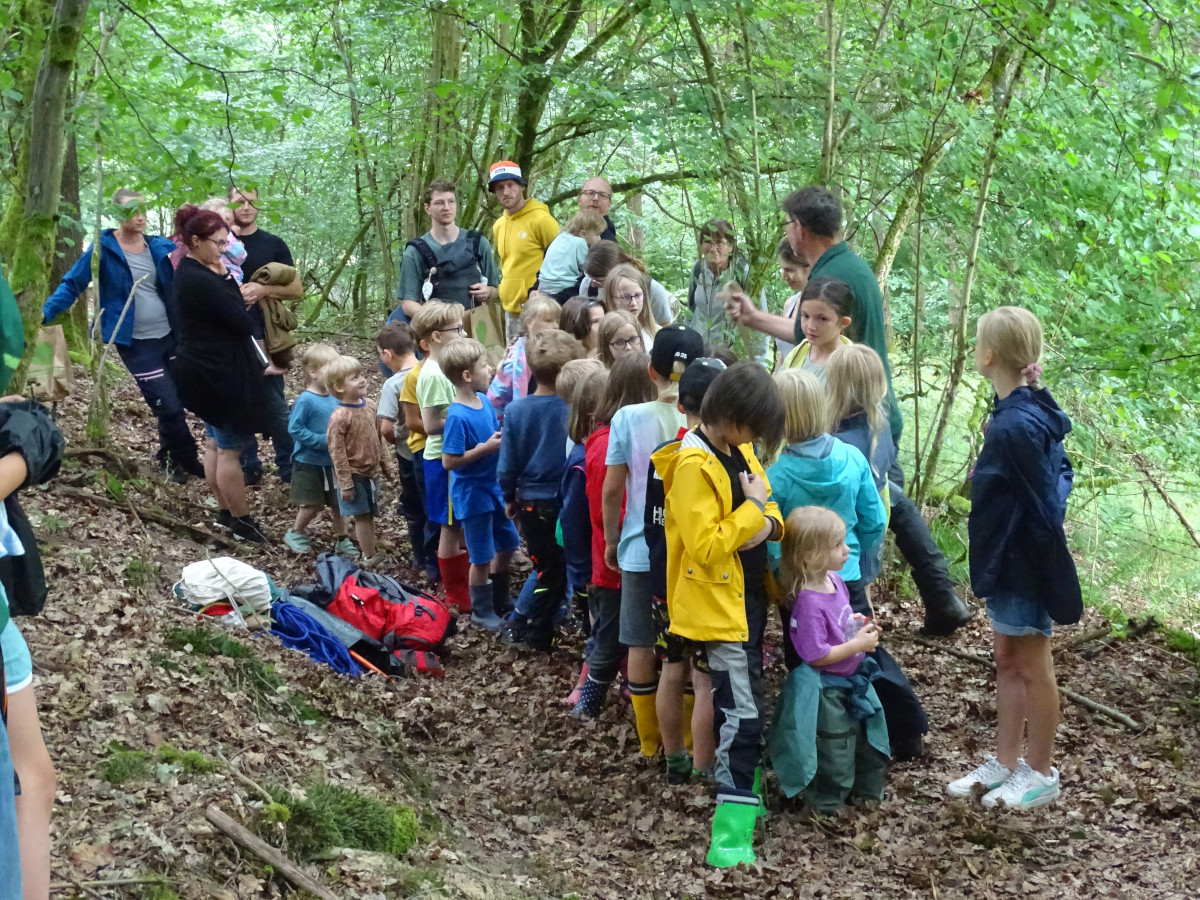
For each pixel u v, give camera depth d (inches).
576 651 208.1
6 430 84.4
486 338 272.2
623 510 163.5
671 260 419.8
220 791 117.3
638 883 135.0
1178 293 257.4
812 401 151.1
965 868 137.9
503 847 140.2
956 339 257.6
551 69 295.9
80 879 97.6
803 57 279.0
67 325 335.3
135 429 301.1
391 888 114.3
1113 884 132.9
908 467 301.0
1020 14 222.5
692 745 167.3
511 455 196.2
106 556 184.4
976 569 149.6
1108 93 264.1
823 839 144.8
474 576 216.1
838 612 148.6
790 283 187.2
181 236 226.2
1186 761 165.3
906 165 279.0
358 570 201.3
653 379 163.2
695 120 279.7
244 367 229.8
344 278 610.9
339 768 140.2
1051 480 144.6
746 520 137.3
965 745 173.9
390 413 242.1
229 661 154.9
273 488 280.2
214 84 212.5
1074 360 243.6
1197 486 278.7
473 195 417.7
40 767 84.7
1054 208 267.9
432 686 190.2
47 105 157.3
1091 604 248.1
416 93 376.2
